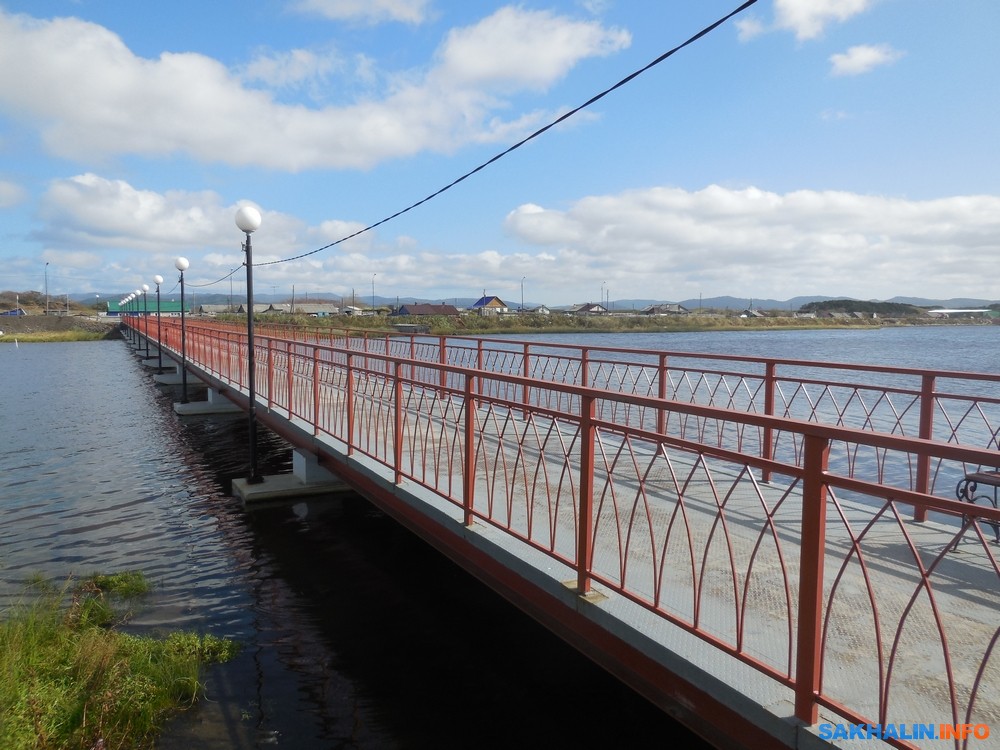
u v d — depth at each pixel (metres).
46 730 3.69
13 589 6.13
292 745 3.86
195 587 6.19
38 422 15.67
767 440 5.61
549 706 4.24
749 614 3.08
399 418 5.38
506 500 4.93
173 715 4.15
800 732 2.21
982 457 1.71
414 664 4.78
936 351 34.19
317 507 8.50
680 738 3.89
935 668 2.64
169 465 11.28
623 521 4.46
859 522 4.52
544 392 10.55
